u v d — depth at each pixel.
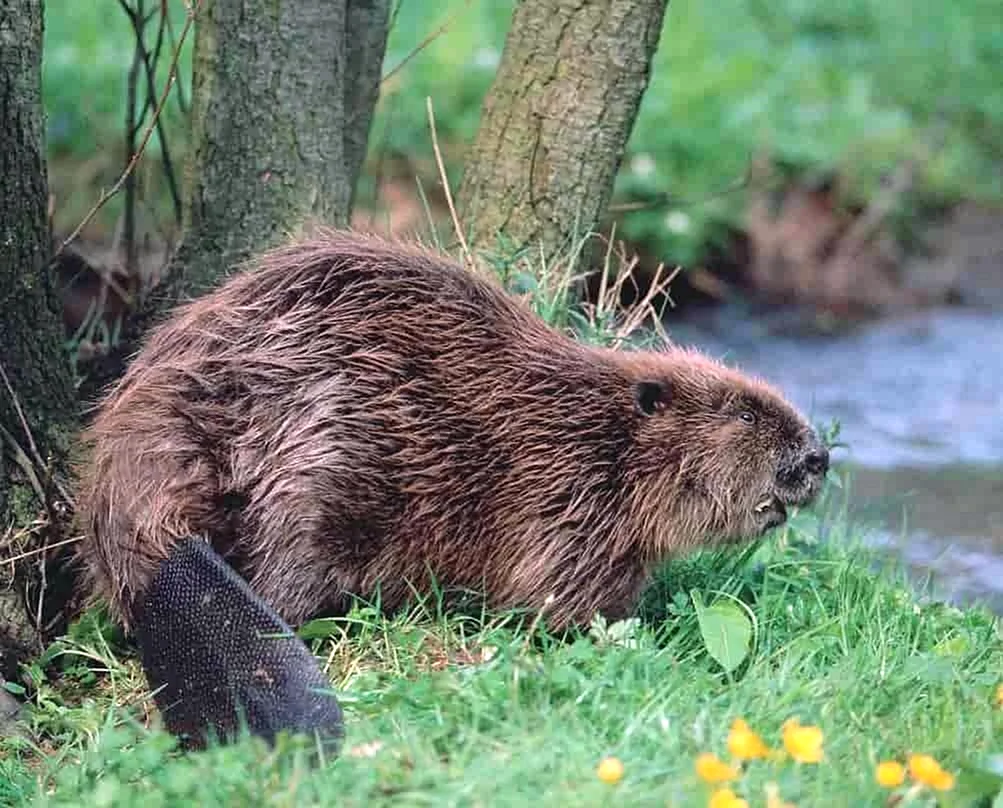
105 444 8.75
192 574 8.17
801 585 9.52
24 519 9.50
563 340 9.23
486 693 7.55
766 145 21.72
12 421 9.51
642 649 8.19
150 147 18.64
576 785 6.68
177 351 8.84
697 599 8.62
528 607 8.91
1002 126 25.28
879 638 8.73
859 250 21.30
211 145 10.32
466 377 8.89
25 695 9.11
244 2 10.18
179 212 11.28
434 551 8.85
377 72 11.54
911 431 16.38
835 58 25.73
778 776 6.81
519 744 7.08
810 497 9.31
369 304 8.87
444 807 6.52
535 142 11.06
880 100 24.97
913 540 13.05
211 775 6.87
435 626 8.73
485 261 10.87
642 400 9.04
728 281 20.50
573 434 8.91
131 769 7.51
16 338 9.48
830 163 21.84
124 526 8.56
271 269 8.92
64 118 19.45
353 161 11.55
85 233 17.94
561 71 11.00
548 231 11.07
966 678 8.25
